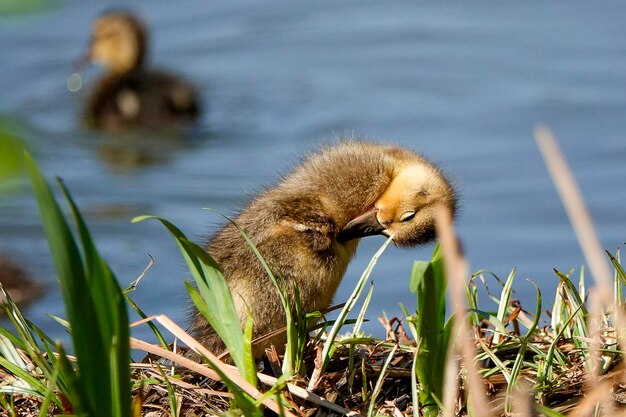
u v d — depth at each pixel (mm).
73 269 5438
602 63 24953
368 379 7160
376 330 12375
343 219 8141
